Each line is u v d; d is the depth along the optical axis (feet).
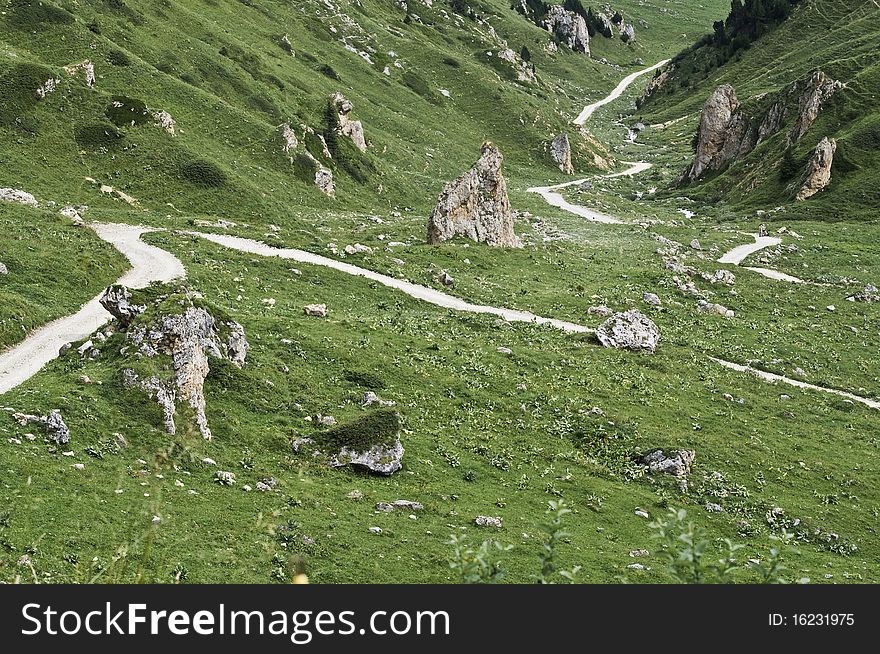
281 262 247.29
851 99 510.17
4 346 154.10
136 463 108.99
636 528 134.62
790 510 153.28
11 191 268.21
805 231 412.36
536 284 277.23
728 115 566.36
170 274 216.74
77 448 107.65
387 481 130.31
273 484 116.26
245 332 167.94
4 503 87.76
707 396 201.16
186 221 285.23
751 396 207.72
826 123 504.43
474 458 147.54
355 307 225.97
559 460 154.61
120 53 403.75
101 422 115.03
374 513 116.78
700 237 400.47
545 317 244.63
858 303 317.22
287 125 411.34
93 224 264.11
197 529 96.22
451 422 159.12
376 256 273.95
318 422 141.08
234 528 99.66
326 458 130.00
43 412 111.04
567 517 132.87
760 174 504.02
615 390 191.11
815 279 344.90
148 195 329.72
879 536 152.05
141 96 387.14
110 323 142.31
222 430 128.47
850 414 210.79
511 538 117.39
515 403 172.86
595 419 171.63
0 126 328.29
